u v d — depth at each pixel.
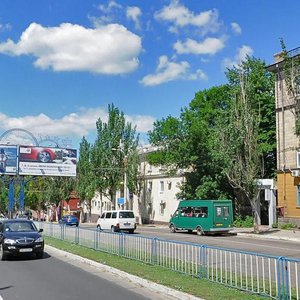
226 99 44.81
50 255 18.92
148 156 49.94
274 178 42.19
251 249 20.05
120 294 9.97
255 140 32.00
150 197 55.84
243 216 42.50
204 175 43.19
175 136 43.97
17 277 12.58
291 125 35.47
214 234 32.75
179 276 11.63
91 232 20.25
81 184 66.69
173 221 35.28
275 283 8.64
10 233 17.77
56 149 56.28
